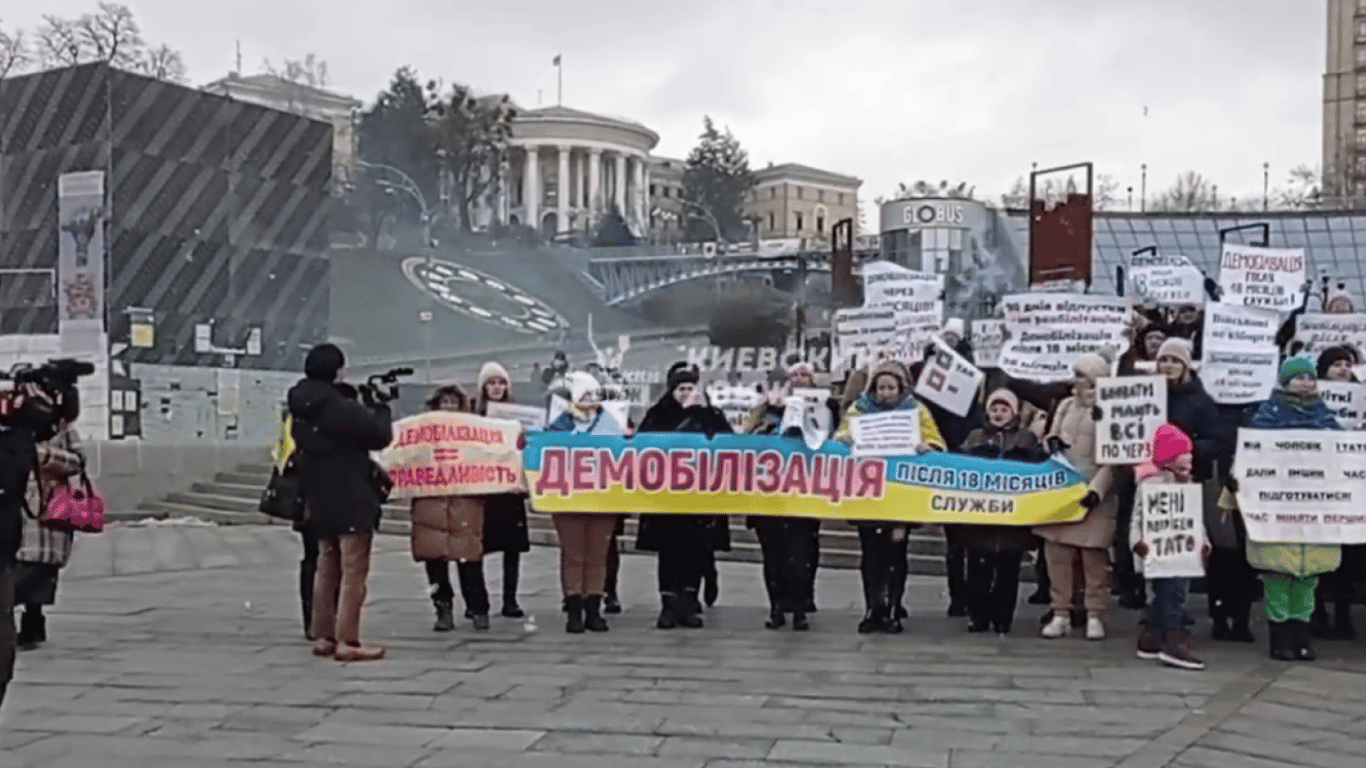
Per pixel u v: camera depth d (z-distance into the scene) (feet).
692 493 29.99
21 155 91.35
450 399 30.83
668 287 206.80
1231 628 29.55
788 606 30.73
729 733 20.27
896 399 30.01
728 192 362.53
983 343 37.88
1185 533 25.46
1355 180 289.33
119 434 86.99
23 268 91.15
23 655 27.27
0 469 17.99
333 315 179.93
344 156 217.77
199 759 18.94
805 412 30.04
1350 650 27.53
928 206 158.10
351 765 18.58
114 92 88.84
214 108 94.17
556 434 30.17
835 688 23.65
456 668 25.66
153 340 89.92
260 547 53.57
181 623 31.91
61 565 28.60
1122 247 192.65
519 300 200.44
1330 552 25.58
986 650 27.63
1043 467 29.01
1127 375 31.01
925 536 44.34
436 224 230.68
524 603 35.70
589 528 30.30
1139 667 25.61
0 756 19.15
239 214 95.71
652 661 26.37
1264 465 25.79
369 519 26.43
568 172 316.81
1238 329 31.83
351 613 26.45
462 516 29.96
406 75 237.04
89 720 21.34
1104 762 18.56
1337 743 19.69
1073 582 30.12
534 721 21.12
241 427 94.53
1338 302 37.91
